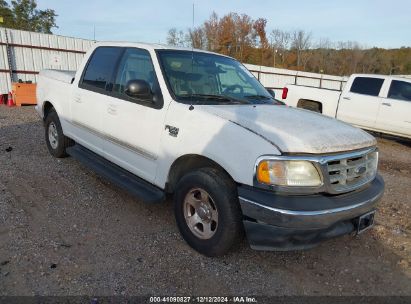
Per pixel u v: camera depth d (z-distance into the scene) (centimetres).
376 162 354
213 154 314
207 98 379
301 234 284
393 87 1009
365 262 355
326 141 303
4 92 1520
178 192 351
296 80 2895
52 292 279
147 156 386
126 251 343
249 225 296
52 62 1655
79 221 396
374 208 340
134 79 378
